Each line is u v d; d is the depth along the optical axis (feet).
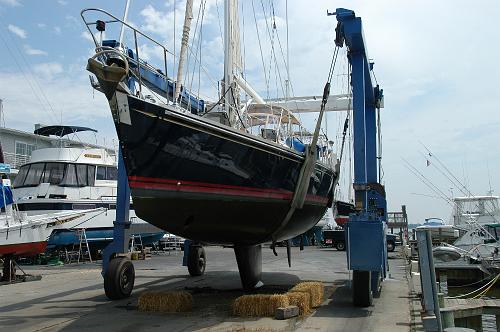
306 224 32.12
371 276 24.00
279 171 24.22
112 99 17.74
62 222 42.11
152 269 43.98
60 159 57.52
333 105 39.45
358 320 19.58
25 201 55.06
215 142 20.10
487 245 56.39
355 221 21.80
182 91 23.31
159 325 18.72
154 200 19.03
